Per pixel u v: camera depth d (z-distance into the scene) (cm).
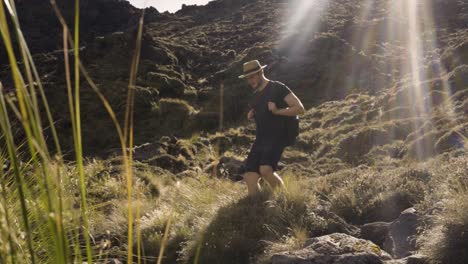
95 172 1062
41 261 176
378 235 507
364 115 2797
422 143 1678
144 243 559
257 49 5238
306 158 2395
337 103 3712
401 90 2709
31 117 85
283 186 607
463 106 2012
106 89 3938
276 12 7744
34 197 111
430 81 2631
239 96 4116
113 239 566
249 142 2895
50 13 7319
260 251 498
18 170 91
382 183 633
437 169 630
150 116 3759
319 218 543
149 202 803
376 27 5997
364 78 4581
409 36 5822
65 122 3294
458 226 382
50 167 88
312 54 5112
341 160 2155
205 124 3688
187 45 6162
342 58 4981
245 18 7938
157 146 2155
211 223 547
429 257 382
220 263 496
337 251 413
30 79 85
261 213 559
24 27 7062
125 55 4703
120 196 900
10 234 103
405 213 488
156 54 5075
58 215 87
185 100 4275
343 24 6156
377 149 2056
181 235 568
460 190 428
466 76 2498
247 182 614
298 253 408
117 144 3234
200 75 5241
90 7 8075
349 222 577
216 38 6888
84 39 7200
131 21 8100
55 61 4741
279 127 609
